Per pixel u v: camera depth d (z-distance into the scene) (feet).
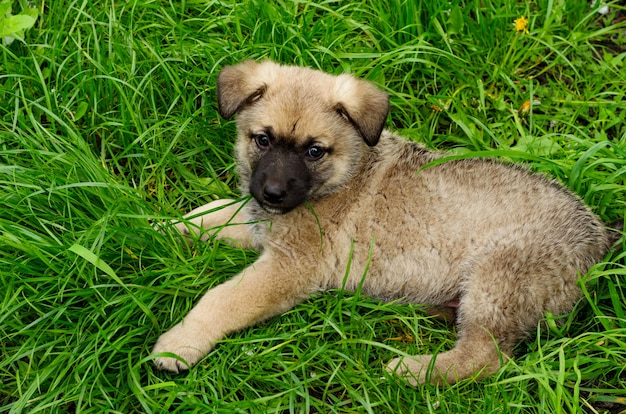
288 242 4.25
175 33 4.74
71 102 4.46
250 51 4.69
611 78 4.88
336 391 4.05
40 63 4.57
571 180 4.41
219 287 4.15
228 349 4.07
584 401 4.01
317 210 4.26
